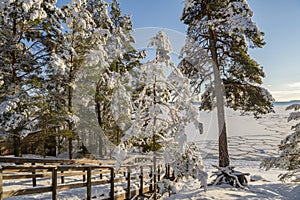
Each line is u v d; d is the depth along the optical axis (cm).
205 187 575
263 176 1338
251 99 983
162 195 607
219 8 959
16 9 1002
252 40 935
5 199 573
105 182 604
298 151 933
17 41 1133
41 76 1156
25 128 1076
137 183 712
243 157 2211
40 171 694
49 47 1191
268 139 3278
